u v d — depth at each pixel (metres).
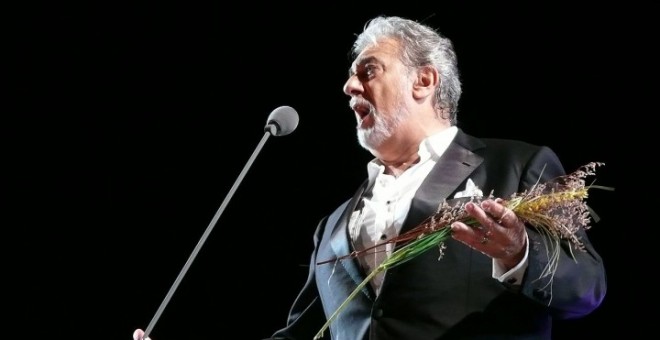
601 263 7.39
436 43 8.63
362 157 15.38
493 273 6.96
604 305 13.02
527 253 6.75
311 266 8.91
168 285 16.00
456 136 8.20
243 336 15.53
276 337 8.88
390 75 8.37
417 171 8.07
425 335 7.27
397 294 7.45
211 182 16.19
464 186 7.75
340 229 8.25
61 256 16.31
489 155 7.95
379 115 8.30
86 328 16.06
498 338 7.22
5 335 16.00
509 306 7.28
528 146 7.91
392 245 7.67
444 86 8.53
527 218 6.72
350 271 7.88
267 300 15.50
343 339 7.88
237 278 15.72
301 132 15.77
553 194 6.68
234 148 16.17
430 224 6.91
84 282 16.20
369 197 8.43
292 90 15.94
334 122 15.64
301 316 8.78
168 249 16.16
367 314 7.67
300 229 15.56
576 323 13.09
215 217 8.17
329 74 15.79
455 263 7.39
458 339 7.23
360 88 8.43
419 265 7.44
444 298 7.33
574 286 6.98
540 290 6.88
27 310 16.12
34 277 16.23
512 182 7.64
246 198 15.93
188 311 15.81
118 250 16.27
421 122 8.38
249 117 16.17
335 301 8.02
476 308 7.28
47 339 16.05
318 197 15.55
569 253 7.17
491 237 6.54
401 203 7.89
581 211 6.77
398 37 8.53
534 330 7.31
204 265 15.89
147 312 15.97
